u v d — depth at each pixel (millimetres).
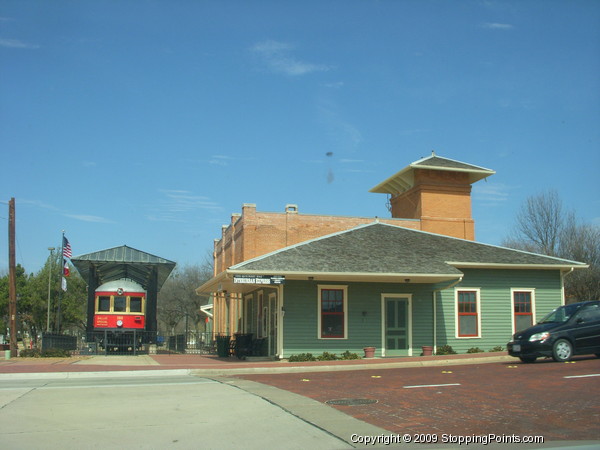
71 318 60656
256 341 28672
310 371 21531
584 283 48688
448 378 16453
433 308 28250
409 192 46312
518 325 29375
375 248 29031
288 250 27719
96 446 8859
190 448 8750
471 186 45688
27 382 17172
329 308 27031
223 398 13062
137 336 34000
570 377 15133
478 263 28609
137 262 36688
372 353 26422
